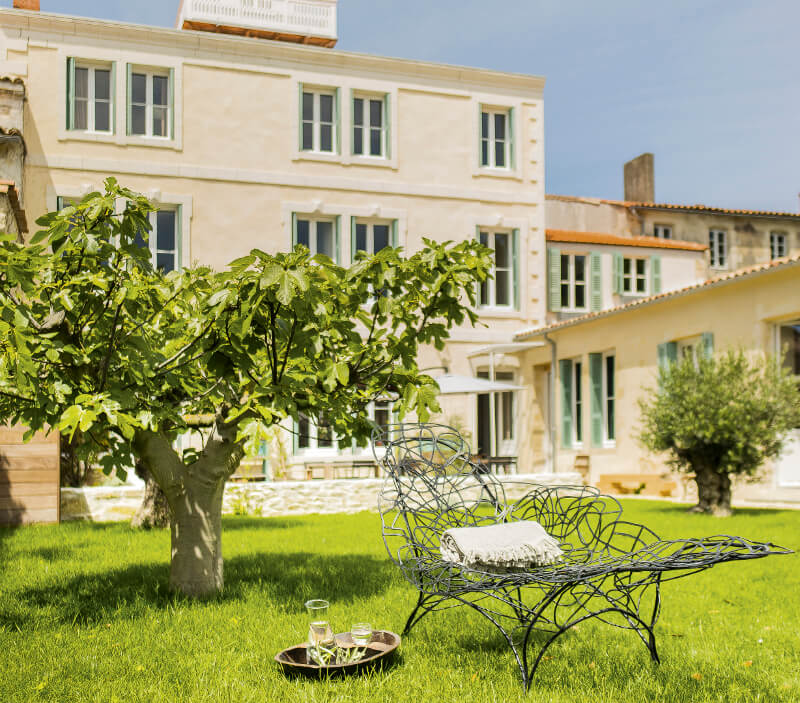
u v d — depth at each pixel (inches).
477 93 810.8
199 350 207.5
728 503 474.9
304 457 696.4
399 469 193.8
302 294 168.1
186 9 780.0
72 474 554.6
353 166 763.4
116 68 696.4
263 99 739.4
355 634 161.5
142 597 226.7
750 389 474.3
